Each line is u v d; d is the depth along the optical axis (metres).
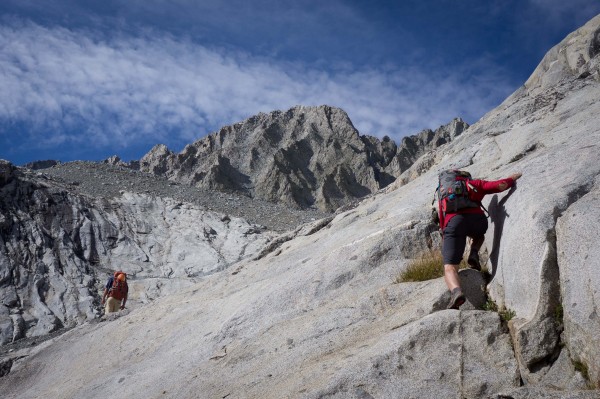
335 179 120.12
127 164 132.50
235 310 8.98
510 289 5.89
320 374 5.86
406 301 6.76
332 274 8.32
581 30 16.11
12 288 34.75
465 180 6.66
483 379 5.12
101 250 45.16
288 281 8.80
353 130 141.38
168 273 43.41
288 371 6.45
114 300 16.81
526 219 5.81
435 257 7.39
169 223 53.50
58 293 35.78
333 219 12.60
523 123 10.48
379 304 6.95
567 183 5.85
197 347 8.54
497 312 5.90
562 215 5.45
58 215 47.31
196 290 12.36
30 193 48.34
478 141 11.43
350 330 6.73
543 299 5.29
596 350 4.60
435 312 5.96
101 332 11.80
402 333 5.80
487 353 5.36
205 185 114.06
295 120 146.88
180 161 131.75
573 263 5.06
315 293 8.19
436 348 5.51
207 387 7.01
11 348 21.88
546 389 4.72
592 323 4.70
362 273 8.12
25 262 38.66
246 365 7.14
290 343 7.06
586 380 4.73
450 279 6.18
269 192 114.06
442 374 5.26
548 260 5.37
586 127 7.92
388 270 7.87
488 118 14.52
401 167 130.62
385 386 5.26
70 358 11.45
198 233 50.97
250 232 53.41
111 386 8.90
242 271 12.35
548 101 11.86
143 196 58.78
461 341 5.49
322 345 6.65
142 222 52.09
